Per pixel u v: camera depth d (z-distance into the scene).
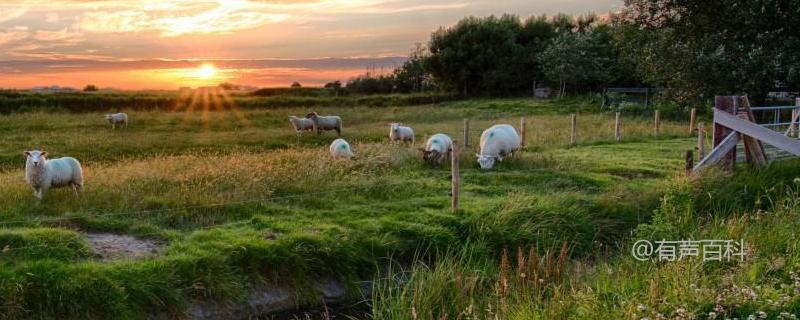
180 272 7.84
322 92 69.69
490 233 9.64
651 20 32.03
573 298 6.62
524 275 7.17
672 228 9.16
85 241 8.61
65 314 7.05
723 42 28.94
